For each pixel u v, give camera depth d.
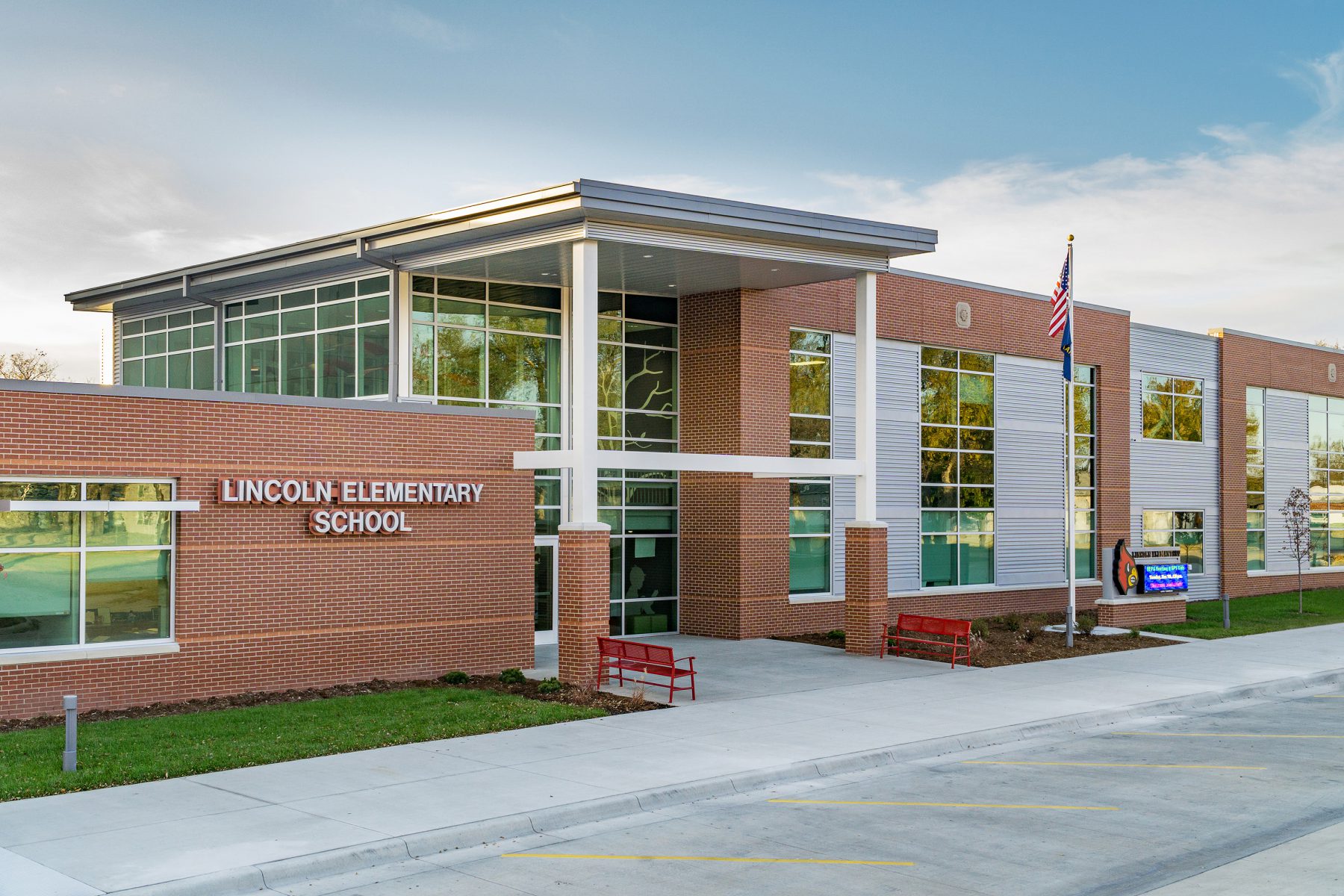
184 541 19.22
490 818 12.26
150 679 18.83
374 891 10.40
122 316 32.72
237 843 11.27
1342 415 52.09
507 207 21.89
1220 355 45.06
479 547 22.67
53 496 18.12
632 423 29.12
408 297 25.25
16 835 11.52
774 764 14.96
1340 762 15.99
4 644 17.78
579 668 20.88
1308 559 49.81
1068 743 17.36
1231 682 22.64
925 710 19.11
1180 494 43.19
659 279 27.17
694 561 29.66
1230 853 11.59
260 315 28.44
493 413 22.95
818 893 10.33
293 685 20.30
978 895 10.27
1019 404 36.38
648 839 12.06
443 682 21.64
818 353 30.91
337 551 20.86
